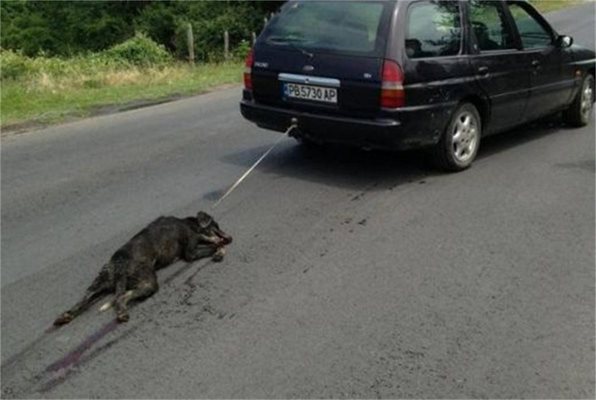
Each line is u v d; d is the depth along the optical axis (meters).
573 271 4.49
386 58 5.82
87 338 3.72
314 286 4.29
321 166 6.97
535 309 3.98
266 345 3.62
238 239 5.06
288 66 6.37
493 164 6.99
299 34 6.43
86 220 5.61
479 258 4.70
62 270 4.63
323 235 5.13
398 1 5.98
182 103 11.62
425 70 6.00
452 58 6.32
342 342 3.64
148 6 34.31
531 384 3.27
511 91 7.10
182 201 6.02
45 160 7.63
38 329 3.83
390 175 6.62
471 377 3.33
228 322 3.86
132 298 4.03
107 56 23.47
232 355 3.53
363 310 3.98
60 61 21.50
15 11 37.50
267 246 4.93
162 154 7.73
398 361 3.46
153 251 4.30
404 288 4.26
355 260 4.68
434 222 5.38
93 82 15.10
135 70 18.08
